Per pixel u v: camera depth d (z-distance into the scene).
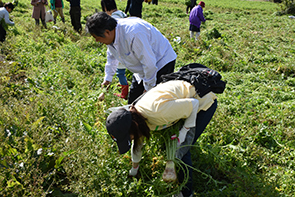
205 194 2.86
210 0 28.84
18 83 4.50
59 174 3.00
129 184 2.83
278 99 4.88
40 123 3.37
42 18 9.36
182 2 23.62
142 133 2.28
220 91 2.57
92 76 5.41
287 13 16.94
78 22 9.62
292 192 2.84
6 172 2.63
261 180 2.92
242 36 9.65
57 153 3.02
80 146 3.00
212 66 6.51
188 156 2.69
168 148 2.49
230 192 2.80
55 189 2.78
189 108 2.34
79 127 3.48
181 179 2.67
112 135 2.18
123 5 17.95
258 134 3.75
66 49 6.61
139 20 2.86
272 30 11.08
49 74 5.02
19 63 5.25
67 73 5.27
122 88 4.60
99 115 3.78
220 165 2.99
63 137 3.23
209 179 3.05
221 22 13.88
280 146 3.61
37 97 3.99
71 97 4.38
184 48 7.52
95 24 2.57
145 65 2.81
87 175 2.77
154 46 2.96
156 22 13.38
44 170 2.88
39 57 5.90
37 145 2.89
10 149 2.85
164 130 2.58
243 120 4.05
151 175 2.98
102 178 2.77
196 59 7.00
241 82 5.66
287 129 3.87
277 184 2.94
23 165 2.70
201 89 2.46
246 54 7.23
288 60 6.68
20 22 9.50
